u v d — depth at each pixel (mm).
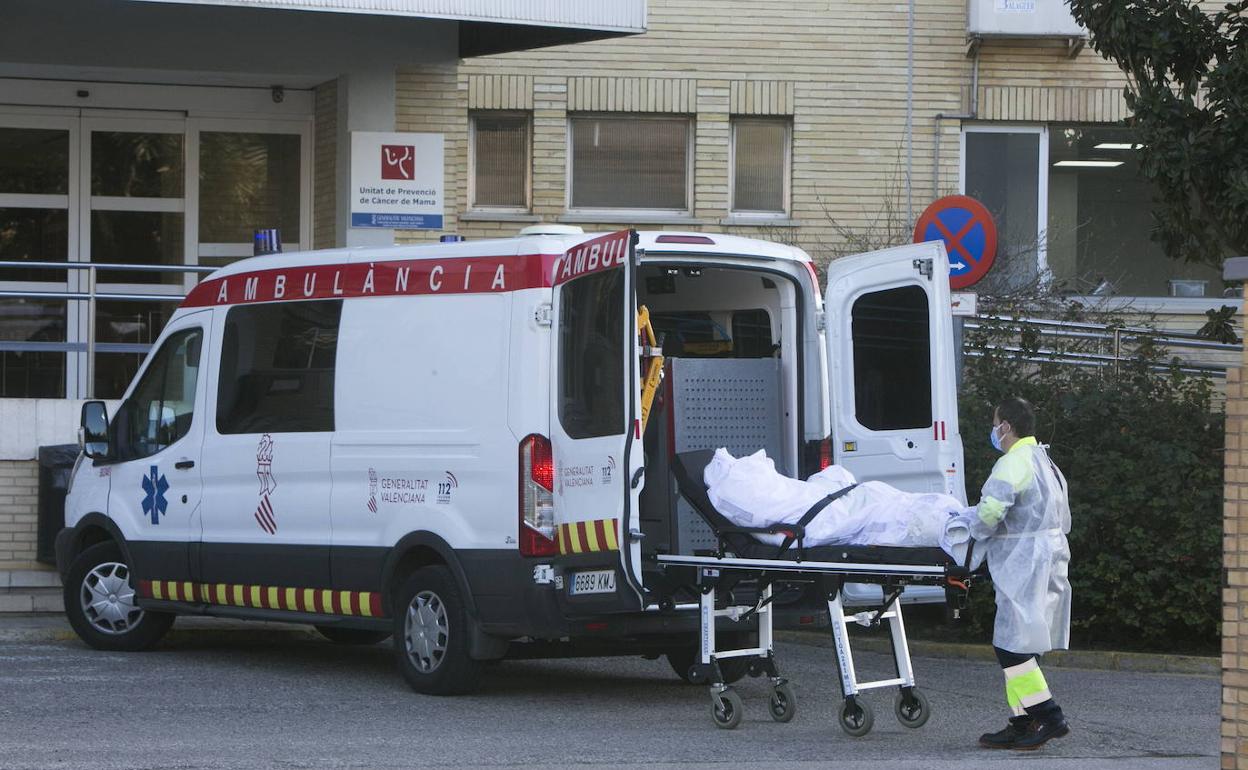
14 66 41906
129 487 30516
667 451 24594
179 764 20156
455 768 20188
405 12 36219
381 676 28078
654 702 25969
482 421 24953
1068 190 50906
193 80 43625
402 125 43094
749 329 26781
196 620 34500
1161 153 33938
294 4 35562
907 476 28938
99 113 44750
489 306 25203
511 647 25172
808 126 49656
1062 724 22078
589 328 23938
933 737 23031
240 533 28422
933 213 31656
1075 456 33312
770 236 49406
